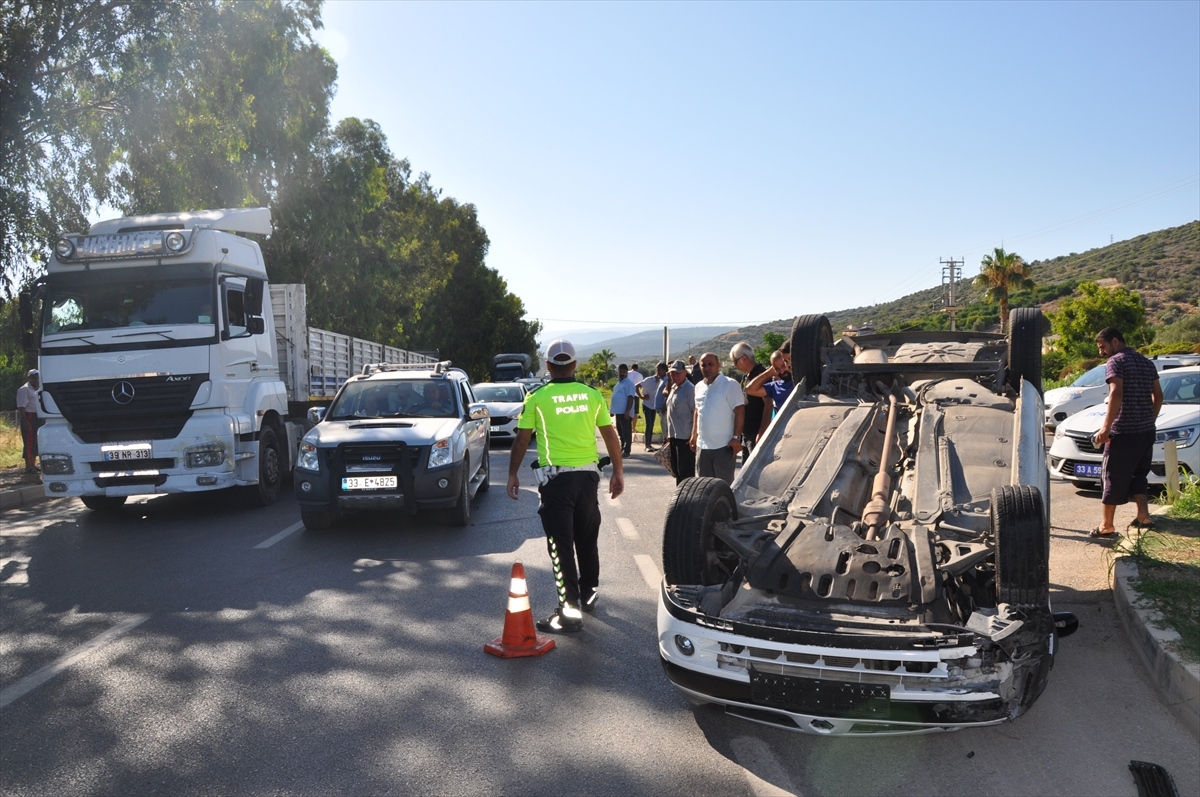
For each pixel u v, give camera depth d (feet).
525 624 17.76
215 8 56.70
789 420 19.84
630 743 13.50
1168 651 14.64
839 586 13.69
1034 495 13.61
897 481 17.21
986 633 11.89
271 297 44.37
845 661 12.15
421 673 16.60
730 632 12.63
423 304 183.73
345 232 118.21
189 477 32.53
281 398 38.73
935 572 13.51
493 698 15.31
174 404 32.48
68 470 32.48
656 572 24.48
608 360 323.98
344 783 12.26
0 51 45.62
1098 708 14.34
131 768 12.77
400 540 29.22
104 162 53.16
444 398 33.96
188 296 33.32
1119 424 24.40
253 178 104.73
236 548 28.30
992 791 11.79
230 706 15.03
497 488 41.86
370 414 33.32
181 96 55.77
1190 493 27.32
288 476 43.70
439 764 12.80
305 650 17.97
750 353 28.91
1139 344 171.73
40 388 32.83
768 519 16.10
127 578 24.57
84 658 17.63
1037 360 20.35
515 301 248.32
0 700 15.46
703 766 12.70
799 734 13.84
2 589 23.67
